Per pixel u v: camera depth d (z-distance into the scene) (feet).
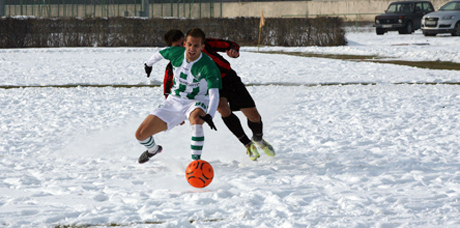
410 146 39.19
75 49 151.84
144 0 226.58
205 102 32.86
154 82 81.00
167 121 32.35
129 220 23.18
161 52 32.40
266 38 178.60
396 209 24.57
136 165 34.60
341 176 31.14
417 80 79.25
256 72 91.66
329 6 340.39
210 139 43.42
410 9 205.87
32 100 63.87
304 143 41.27
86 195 27.35
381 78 82.48
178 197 26.78
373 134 43.98
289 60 113.60
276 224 22.53
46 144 41.19
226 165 34.81
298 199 25.95
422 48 136.26
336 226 22.11
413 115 52.37
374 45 158.40
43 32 168.55
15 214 23.98
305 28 173.58
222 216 23.65
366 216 23.65
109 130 46.85
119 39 172.86
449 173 31.48
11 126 48.11
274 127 47.47
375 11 322.96
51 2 261.24
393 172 31.99
